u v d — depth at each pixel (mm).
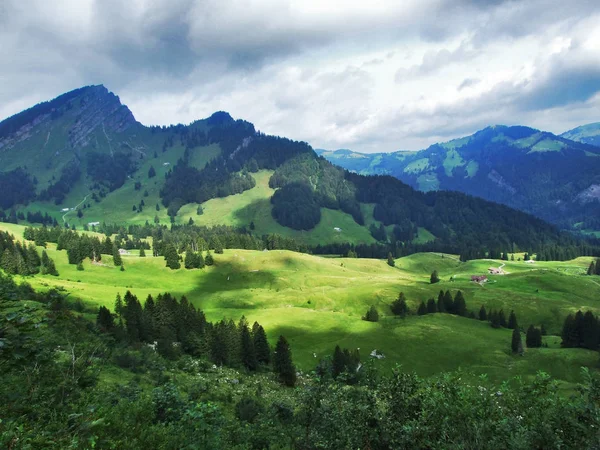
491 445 13594
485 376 17234
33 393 13734
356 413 16406
